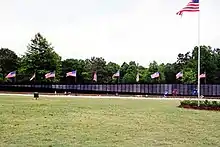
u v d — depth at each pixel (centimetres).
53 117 1995
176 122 1894
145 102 3741
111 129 1584
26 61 7156
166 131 1559
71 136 1370
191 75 6769
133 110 2616
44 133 1426
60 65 7600
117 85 6556
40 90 6319
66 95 5497
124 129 1594
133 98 4831
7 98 3975
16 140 1263
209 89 6091
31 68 7119
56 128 1569
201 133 1519
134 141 1302
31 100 3638
